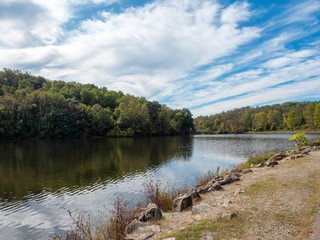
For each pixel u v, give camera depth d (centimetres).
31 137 8006
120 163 3156
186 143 6325
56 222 1349
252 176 1566
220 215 911
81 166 2962
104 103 11725
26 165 3050
